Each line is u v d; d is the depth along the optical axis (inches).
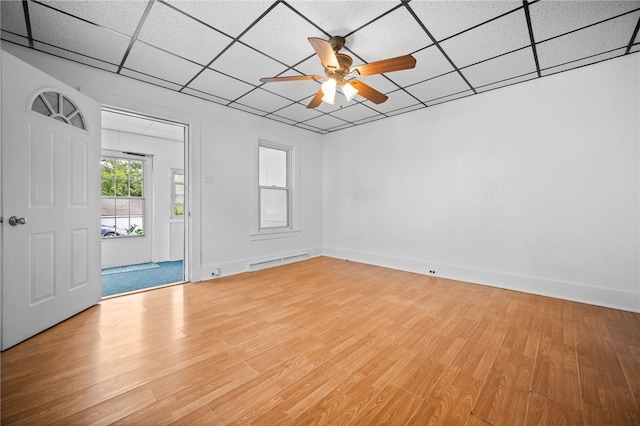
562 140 118.6
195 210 143.7
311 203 209.6
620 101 106.3
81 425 50.8
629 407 56.0
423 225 163.0
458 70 115.3
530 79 124.9
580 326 93.0
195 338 84.3
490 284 139.1
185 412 54.5
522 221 129.6
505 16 81.7
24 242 80.9
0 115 72.2
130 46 97.2
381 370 69.0
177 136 204.8
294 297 121.7
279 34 90.7
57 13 79.9
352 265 184.9
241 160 163.6
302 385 63.1
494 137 136.2
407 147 168.9
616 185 108.0
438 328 92.1
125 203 199.6
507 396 59.5
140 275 168.2
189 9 78.9
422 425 51.7
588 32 89.4
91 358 72.6
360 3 76.5
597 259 112.3
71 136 97.2
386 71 84.6
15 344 78.4
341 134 204.7
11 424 50.5
